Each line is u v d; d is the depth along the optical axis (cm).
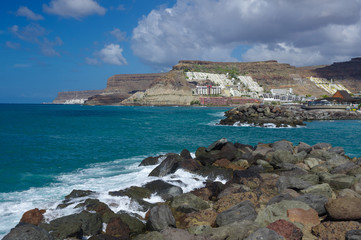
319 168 1642
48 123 6191
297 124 6469
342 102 11556
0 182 1555
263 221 867
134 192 1240
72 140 3322
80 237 834
